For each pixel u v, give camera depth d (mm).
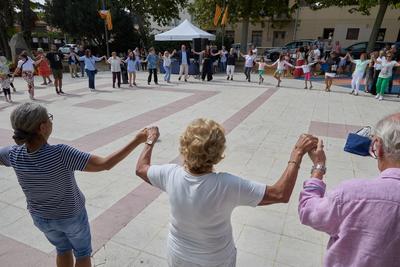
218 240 1543
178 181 1531
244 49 24656
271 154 5512
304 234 3268
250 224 3424
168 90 12133
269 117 8148
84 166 1840
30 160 1792
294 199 3961
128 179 4473
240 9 22562
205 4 24141
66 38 39812
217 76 17109
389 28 27875
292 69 18031
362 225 1120
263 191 1453
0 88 11484
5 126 7051
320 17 29844
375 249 1097
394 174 1153
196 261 1561
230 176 1494
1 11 20438
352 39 29031
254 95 11281
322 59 18203
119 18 25781
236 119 7883
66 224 1987
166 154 5477
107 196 3994
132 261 2846
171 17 28328
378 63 11430
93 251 2961
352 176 4699
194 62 16859
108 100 10086
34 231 3281
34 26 22031
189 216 1502
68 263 2287
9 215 3572
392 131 1185
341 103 10180
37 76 15961
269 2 22688
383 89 10844
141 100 10125
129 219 3488
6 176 4547
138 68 19578
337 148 5867
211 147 1442
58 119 7707
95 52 27328
